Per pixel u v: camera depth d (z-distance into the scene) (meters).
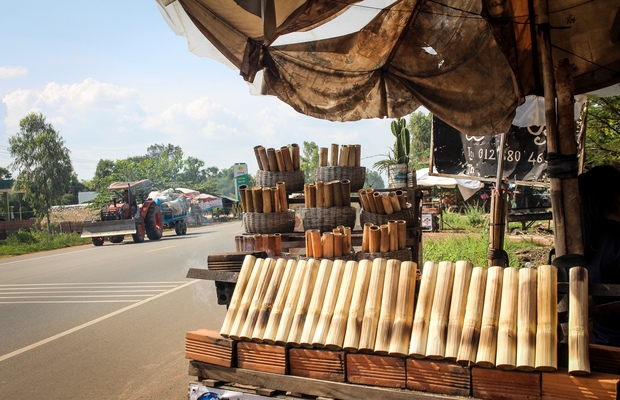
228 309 2.29
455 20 3.41
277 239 4.36
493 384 1.77
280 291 2.21
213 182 75.25
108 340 5.70
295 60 3.60
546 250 9.78
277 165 5.11
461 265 1.98
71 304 7.92
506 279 1.90
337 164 5.08
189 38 2.96
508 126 3.43
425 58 3.70
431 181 19.36
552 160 2.36
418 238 5.03
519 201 16.12
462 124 3.65
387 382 1.92
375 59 3.75
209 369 2.24
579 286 1.77
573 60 3.37
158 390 4.14
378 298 2.04
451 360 1.85
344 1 2.93
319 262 2.23
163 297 8.12
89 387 4.28
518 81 3.22
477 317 1.86
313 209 4.59
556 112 2.49
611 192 2.57
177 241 20.61
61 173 41.31
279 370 2.10
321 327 2.07
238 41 2.98
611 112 8.40
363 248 4.04
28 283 10.66
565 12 3.17
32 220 30.08
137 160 80.88
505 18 2.99
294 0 2.59
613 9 3.12
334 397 1.99
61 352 5.33
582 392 1.64
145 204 21.58
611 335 2.43
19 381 4.49
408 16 3.40
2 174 58.03
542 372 1.71
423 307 1.95
